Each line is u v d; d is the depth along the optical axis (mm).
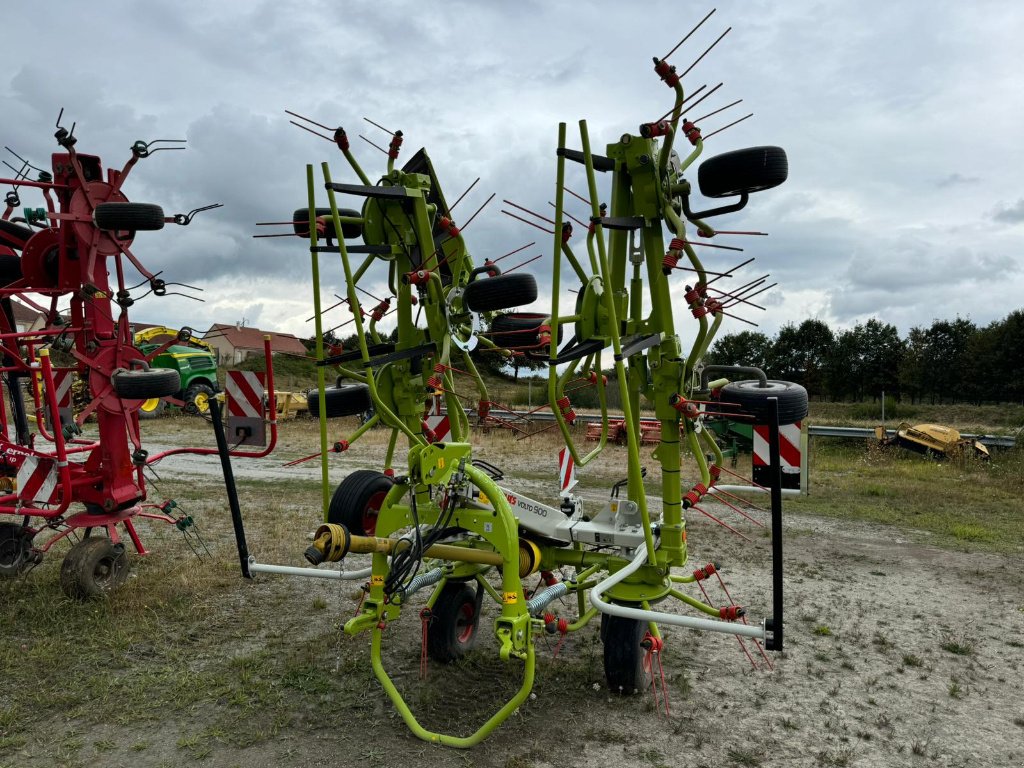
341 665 5113
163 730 4219
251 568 4863
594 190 4082
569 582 5059
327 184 4543
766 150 4277
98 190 6367
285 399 23938
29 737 4105
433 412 5688
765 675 5160
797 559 8398
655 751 4078
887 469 15438
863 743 4238
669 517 4840
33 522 9406
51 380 5926
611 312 4129
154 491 11531
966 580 7633
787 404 4961
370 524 5078
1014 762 4066
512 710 4023
